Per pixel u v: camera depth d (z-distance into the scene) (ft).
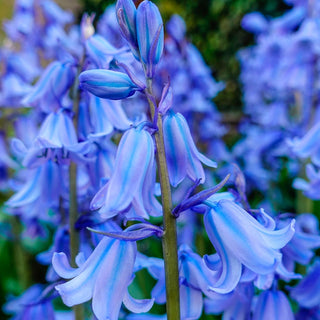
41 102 0.76
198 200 0.58
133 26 0.60
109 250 0.58
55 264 0.59
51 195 0.82
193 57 1.31
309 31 1.14
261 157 1.45
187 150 0.62
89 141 0.73
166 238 0.59
